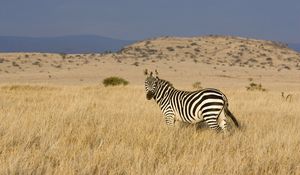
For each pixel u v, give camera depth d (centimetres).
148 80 2278
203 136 1902
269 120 2561
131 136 1817
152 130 2034
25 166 1226
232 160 1393
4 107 2911
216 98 1998
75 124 2178
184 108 2098
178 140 1770
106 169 1268
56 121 2217
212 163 1339
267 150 1641
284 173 1313
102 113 2703
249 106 3453
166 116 2209
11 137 1694
